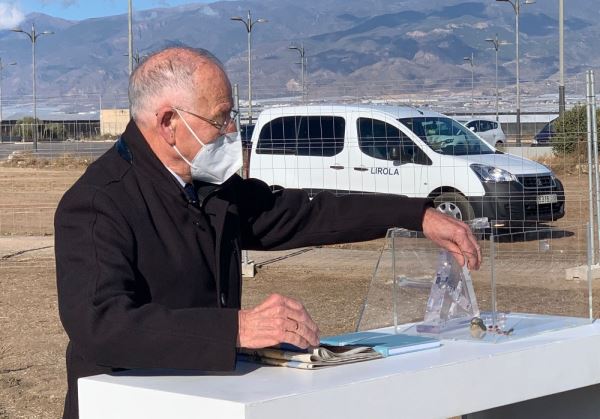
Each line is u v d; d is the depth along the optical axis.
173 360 2.68
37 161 37.19
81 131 50.31
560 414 3.78
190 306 3.07
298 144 15.63
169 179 3.04
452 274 3.53
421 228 3.56
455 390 2.88
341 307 10.05
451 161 14.59
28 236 16.58
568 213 17.05
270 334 2.69
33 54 54.31
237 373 2.79
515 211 14.31
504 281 3.82
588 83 11.40
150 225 3.00
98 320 2.73
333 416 2.56
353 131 15.30
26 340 8.87
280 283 11.58
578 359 3.26
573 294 3.78
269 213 3.58
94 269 2.83
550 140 20.78
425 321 3.52
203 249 3.11
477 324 3.37
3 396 7.05
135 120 3.09
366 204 3.59
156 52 3.14
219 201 3.18
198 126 3.04
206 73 3.05
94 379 2.75
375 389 2.66
